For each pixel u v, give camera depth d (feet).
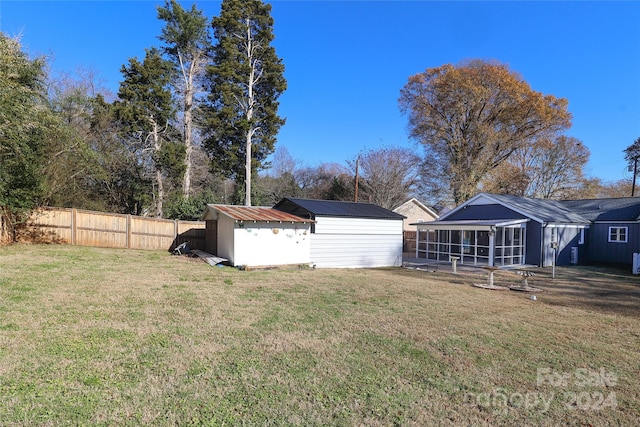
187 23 81.00
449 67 102.42
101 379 11.84
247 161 81.00
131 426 9.29
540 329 19.58
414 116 110.52
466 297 28.63
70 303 21.11
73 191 59.00
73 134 51.65
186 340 15.94
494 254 57.47
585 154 116.16
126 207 80.53
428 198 113.50
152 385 11.57
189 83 85.05
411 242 92.58
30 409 9.85
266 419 9.86
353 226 52.80
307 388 11.77
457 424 10.00
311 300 25.49
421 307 24.27
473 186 104.99
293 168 135.64
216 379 12.19
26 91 39.14
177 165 75.00
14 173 42.91
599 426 10.12
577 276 45.85
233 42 82.23
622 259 59.72
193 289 27.48
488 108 102.63
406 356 14.94
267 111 84.12
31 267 31.91
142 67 74.33
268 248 44.70
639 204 63.72
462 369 13.79
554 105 100.27
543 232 57.98
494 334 18.34
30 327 16.56
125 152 74.69
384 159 107.04
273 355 14.58
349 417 10.12
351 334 17.67
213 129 80.53
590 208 69.92
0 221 43.73
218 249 48.75
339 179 118.32
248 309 22.06
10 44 37.96
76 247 48.75
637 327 20.59
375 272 45.96
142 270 35.01
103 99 71.46
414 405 10.93
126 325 17.62
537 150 111.04
